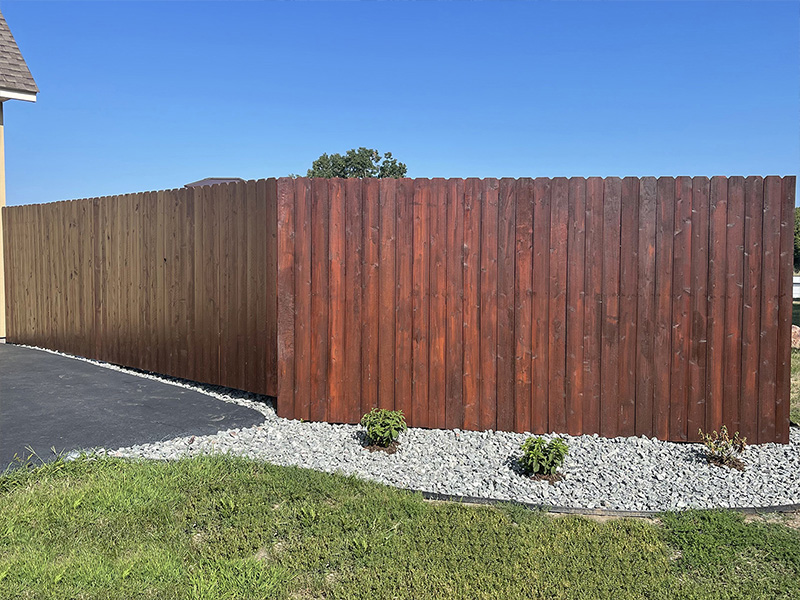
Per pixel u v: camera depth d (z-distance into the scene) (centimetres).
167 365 822
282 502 428
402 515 413
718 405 600
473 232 614
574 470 521
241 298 716
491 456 554
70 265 978
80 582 317
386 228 628
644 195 596
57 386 743
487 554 362
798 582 341
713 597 322
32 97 1123
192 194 773
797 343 1095
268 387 686
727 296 596
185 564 342
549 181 603
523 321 611
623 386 604
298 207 643
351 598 314
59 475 457
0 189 1128
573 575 341
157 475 459
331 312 641
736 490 485
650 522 423
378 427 565
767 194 591
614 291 601
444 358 625
